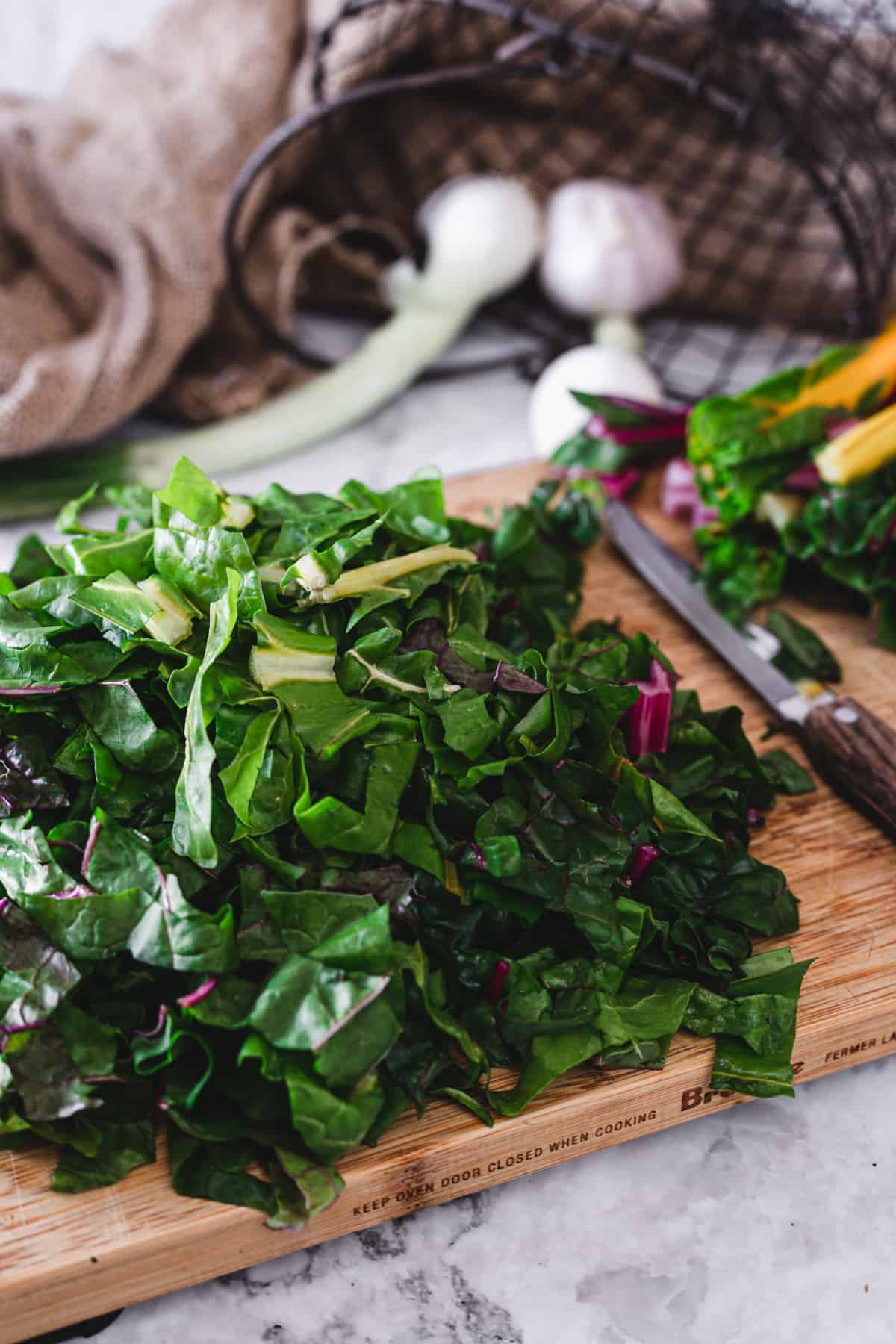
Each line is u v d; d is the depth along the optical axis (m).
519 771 0.89
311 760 0.84
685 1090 0.87
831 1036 0.90
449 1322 0.81
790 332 2.07
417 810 0.87
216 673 0.85
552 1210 0.87
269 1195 0.77
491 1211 0.87
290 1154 0.77
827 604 1.30
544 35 1.49
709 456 1.30
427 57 1.87
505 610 1.12
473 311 1.93
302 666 0.86
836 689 1.20
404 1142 0.81
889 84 1.83
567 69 1.53
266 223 1.88
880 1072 0.97
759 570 1.29
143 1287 0.79
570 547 1.38
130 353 1.66
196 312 1.73
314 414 1.76
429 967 0.84
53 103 1.88
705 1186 0.89
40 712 0.91
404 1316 0.81
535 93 1.93
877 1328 0.81
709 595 1.29
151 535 0.98
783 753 1.11
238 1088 0.78
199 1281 0.80
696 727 1.04
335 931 0.79
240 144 1.79
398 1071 0.81
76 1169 0.77
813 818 1.06
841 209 1.65
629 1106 0.86
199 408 1.80
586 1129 0.86
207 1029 0.79
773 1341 0.80
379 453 1.79
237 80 1.80
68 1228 0.76
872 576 1.24
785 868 1.01
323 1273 0.84
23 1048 0.77
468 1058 0.82
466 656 0.94
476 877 0.85
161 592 0.89
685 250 2.04
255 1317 0.82
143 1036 0.79
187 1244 0.77
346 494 1.08
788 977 0.88
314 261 1.95
